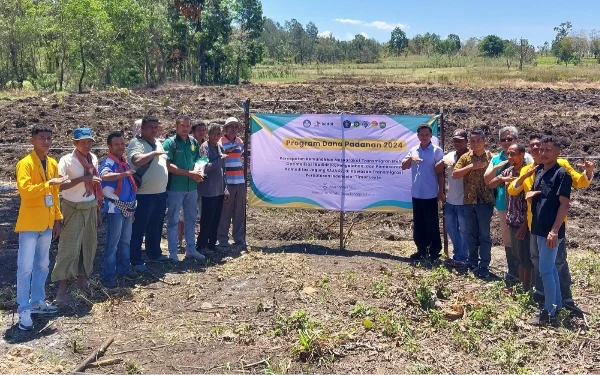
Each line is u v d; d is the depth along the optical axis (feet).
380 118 27.73
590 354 17.93
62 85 132.26
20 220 19.49
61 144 55.31
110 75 141.08
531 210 20.25
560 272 20.88
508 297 22.03
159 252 26.43
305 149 28.58
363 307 20.51
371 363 17.31
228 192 28.17
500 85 132.05
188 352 18.04
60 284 21.54
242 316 20.52
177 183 25.81
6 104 82.38
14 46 127.54
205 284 23.53
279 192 29.07
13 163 48.96
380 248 29.48
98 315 20.57
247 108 28.84
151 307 21.39
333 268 25.46
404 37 354.95
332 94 103.86
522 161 22.48
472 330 18.89
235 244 29.32
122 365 17.30
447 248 27.45
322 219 35.47
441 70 212.64
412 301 21.12
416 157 26.35
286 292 22.52
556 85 132.05
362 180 28.27
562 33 316.60
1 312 20.90
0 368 16.85
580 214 37.09
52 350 18.20
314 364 17.24
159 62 159.22
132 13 139.64
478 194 24.94
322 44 340.39
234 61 172.96
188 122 25.39
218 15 166.30
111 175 22.25
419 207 26.81
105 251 23.27
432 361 17.44
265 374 16.62
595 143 55.36
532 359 17.61
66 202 21.07
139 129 25.12
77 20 124.36
